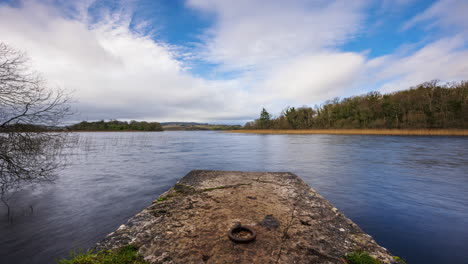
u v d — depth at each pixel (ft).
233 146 91.25
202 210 13.85
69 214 19.54
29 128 20.13
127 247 9.21
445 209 20.16
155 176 35.01
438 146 76.89
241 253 8.71
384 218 18.26
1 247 13.96
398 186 27.99
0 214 19.53
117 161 50.88
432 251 13.38
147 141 130.11
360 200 22.72
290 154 60.95
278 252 8.86
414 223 17.30
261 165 44.37
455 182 29.76
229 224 11.62
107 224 17.57
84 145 96.48
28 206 21.52
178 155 61.98
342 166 42.16
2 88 18.63
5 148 18.97
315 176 33.83
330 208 14.40
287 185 20.75
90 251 9.05
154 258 8.38
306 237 10.30
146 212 13.53
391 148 72.08
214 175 25.70
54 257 12.98
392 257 8.79
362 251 9.14
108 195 25.05
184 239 9.96
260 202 15.51
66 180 32.24
